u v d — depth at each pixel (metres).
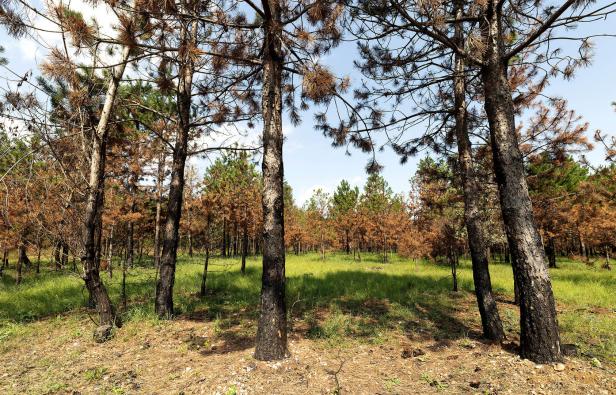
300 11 5.08
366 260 28.73
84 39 4.33
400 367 4.55
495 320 5.59
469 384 3.92
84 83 6.43
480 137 7.90
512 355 4.66
